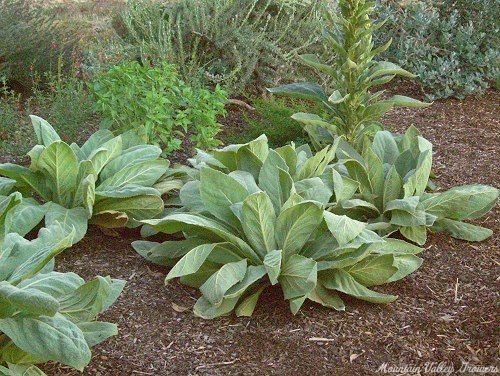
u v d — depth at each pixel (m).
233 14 3.61
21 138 2.87
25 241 1.65
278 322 1.85
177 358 1.70
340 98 2.46
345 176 2.33
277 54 3.55
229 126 3.27
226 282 1.81
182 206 2.37
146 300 1.92
